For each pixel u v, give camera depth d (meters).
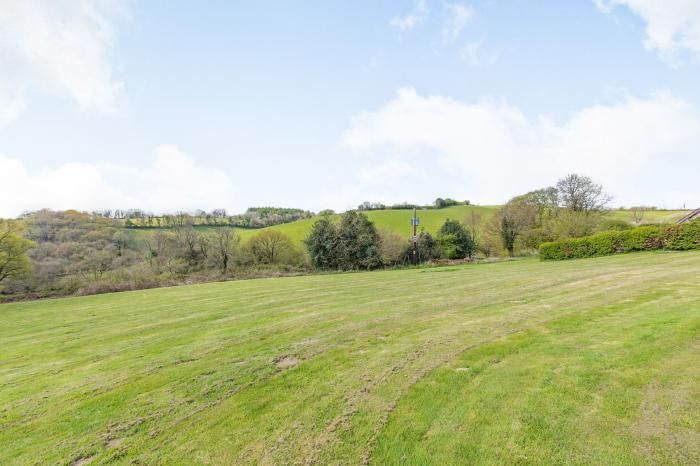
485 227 45.88
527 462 3.09
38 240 38.19
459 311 8.91
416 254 42.22
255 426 4.08
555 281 12.71
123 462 3.64
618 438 3.28
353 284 18.11
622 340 5.63
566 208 39.47
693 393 3.90
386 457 3.32
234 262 44.28
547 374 4.68
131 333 9.89
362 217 41.25
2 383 6.52
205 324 10.12
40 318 14.81
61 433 4.38
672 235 21.62
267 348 7.03
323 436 3.75
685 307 7.25
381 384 4.86
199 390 5.24
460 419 3.83
